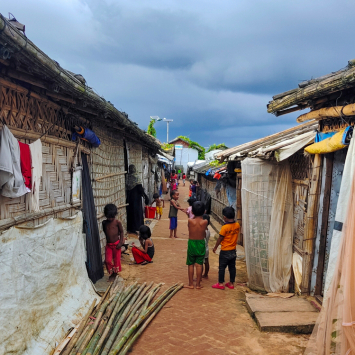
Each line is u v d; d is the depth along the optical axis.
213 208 17.09
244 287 6.39
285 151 5.27
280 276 5.97
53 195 4.66
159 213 15.34
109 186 8.24
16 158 3.32
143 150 15.02
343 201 3.52
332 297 3.28
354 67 3.34
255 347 4.01
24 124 3.81
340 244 3.28
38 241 3.90
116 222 6.33
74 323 4.27
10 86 3.38
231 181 10.95
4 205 3.33
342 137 3.82
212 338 4.25
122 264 7.70
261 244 6.09
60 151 4.96
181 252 9.14
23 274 3.54
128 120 7.73
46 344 3.66
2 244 3.20
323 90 3.90
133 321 4.53
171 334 4.36
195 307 5.29
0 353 3.03
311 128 6.60
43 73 3.26
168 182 30.23
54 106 4.58
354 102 4.09
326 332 3.30
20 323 3.38
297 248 5.80
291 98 4.66
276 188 6.12
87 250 5.90
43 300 3.96
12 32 2.45
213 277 7.10
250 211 6.24
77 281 5.12
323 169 4.96
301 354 3.85
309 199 5.14
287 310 4.80
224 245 6.29
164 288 6.17
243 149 7.96
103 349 3.82
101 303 5.05
